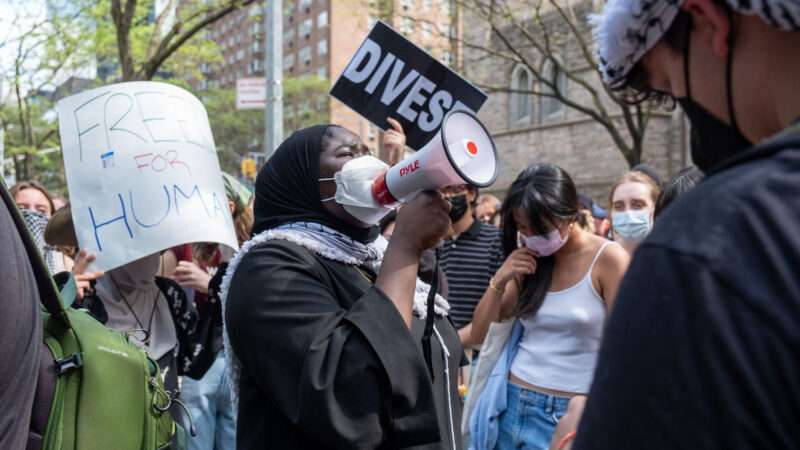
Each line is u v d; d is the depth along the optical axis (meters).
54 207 5.12
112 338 1.91
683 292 0.70
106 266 2.47
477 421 3.11
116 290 2.86
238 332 1.75
